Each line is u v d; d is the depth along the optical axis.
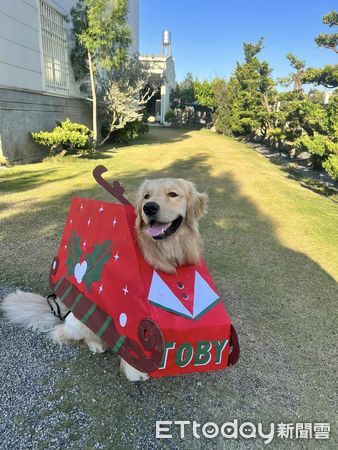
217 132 13.60
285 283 1.72
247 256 2.00
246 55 12.22
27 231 2.08
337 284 1.75
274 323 1.38
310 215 2.90
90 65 5.84
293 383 1.08
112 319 0.94
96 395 0.98
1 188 3.01
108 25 5.70
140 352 0.85
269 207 3.03
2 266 1.66
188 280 0.97
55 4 5.10
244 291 1.61
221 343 0.90
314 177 5.08
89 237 1.12
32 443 0.83
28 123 4.38
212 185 3.72
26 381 1.01
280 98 7.48
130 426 0.90
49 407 0.93
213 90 14.38
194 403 0.98
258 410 0.98
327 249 2.20
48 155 4.71
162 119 16.11
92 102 6.71
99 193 3.00
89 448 0.83
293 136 7.12
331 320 1.44
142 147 6.90
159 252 0.94
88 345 1.14
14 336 1.19
